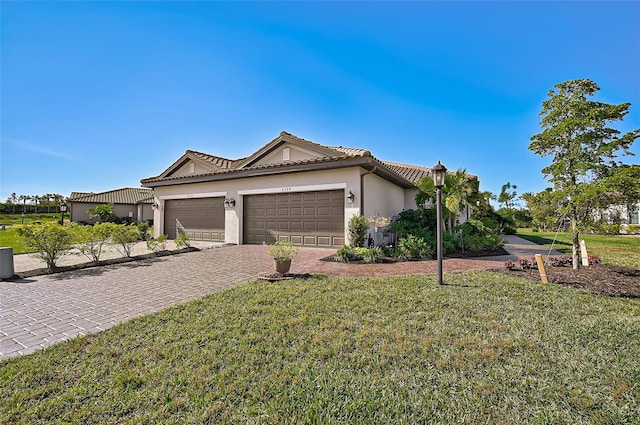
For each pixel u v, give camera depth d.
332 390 2.54
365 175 11.39
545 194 7.59
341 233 11.31
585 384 2.60
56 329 3.99
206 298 5.21
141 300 5.28
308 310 4.48
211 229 14.91
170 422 2.17
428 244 10.41
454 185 12.26
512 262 8.46
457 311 4.44
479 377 2.71
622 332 3.67
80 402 2.41
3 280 6.88
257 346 3.31
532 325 3.90
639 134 6.13
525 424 2.12
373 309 4.52
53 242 7.82
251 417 2.23
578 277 6.66
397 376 2.74
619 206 6.94
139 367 2.93
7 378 2.76
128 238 9.55
